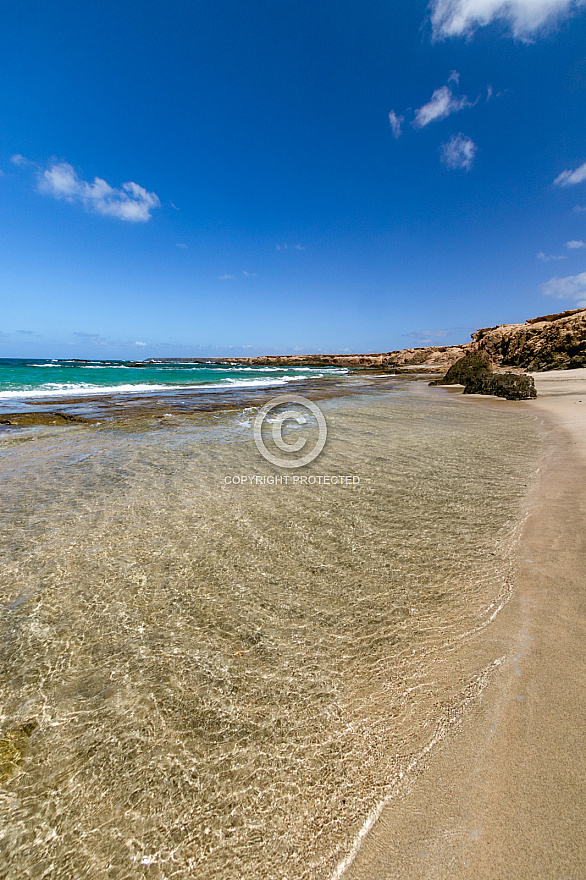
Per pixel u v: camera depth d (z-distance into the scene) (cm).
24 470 625
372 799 156
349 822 148
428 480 574
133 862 136
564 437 856
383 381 3419
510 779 161
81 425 1050
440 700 202
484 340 4100
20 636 248
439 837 142
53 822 147
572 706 195
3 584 303
